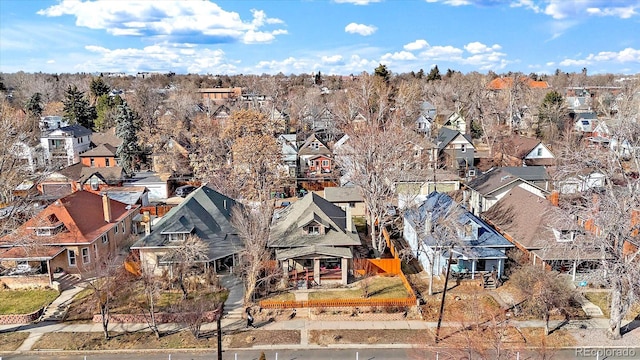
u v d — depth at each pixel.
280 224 44.97
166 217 44.16
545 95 110.44
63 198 45.78
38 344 32.22
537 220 42.25
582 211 34.59
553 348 30.34
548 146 80.44
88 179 68.88
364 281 40.94
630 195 31.64
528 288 36.38
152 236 41.69
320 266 42.34
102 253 44.91
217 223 44.72
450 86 141.75
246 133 70.56
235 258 42.88
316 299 37.78
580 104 126.00
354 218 58.91
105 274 35.34
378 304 36.19
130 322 34.84
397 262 42.41
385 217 52.53
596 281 33.69
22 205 48.06
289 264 41.44
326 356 30.84
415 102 104.81
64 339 32.81
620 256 30.62
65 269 42.12
